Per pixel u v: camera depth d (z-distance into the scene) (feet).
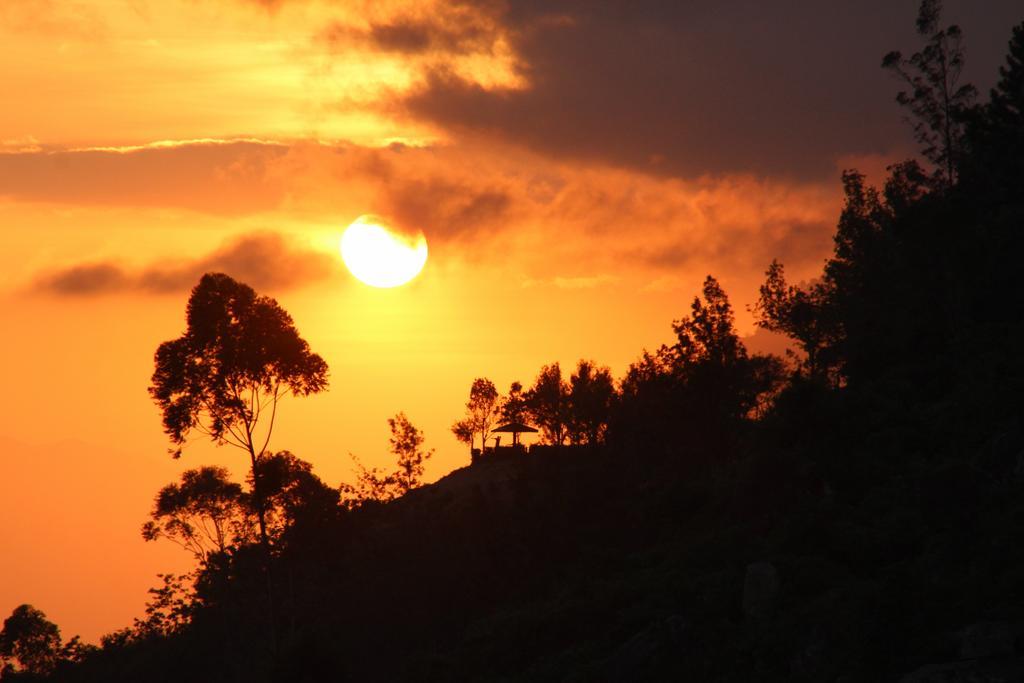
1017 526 157.38
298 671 255.91
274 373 285.43
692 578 219.20
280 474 290.76
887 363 317.01
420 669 242.99
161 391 278.26
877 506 197.77
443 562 329.11
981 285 298.35
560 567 297.53
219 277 278.67
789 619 165.99
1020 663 122.72
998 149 346.95
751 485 239.30
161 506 307.37
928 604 143.13
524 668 218.79
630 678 178.09
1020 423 197.26
